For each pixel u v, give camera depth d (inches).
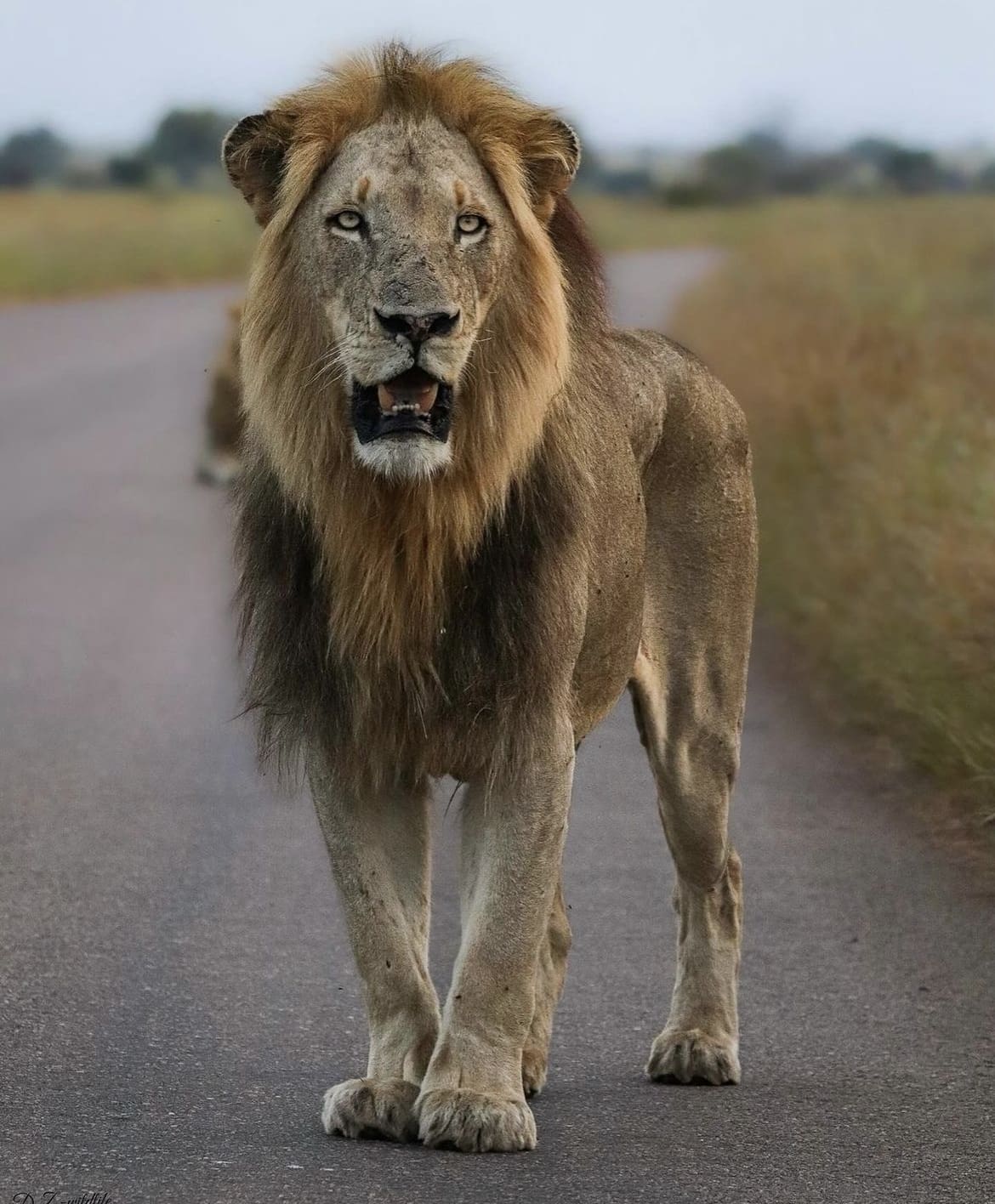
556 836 342.6
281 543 346.6
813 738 649.0
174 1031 387.5
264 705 353.7
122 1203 290.4
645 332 438.9
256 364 340.8
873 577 760.3
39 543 997.2
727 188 5836.6
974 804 558.3
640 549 402.0
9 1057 367.6
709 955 399.9
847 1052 388.5
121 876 495.5
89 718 662.5
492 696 340.8
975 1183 309.3
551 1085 373.7
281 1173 306.8
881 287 1536.7
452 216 329.7
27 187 7214.6
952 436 845.2
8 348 1984.5
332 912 470.9
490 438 336.5
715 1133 339.3
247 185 347.9
